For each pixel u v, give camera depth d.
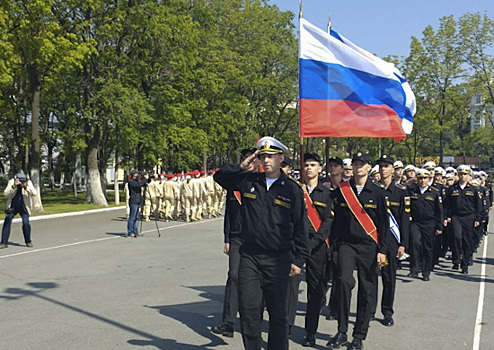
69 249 13.82
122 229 18.94
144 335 6.59
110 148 36.38
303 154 6.95
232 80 40.09
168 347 6.13
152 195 22.14
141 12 30.12
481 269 11.88
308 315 6.31
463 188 11.45
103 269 10.98
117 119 30.06
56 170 59.78
